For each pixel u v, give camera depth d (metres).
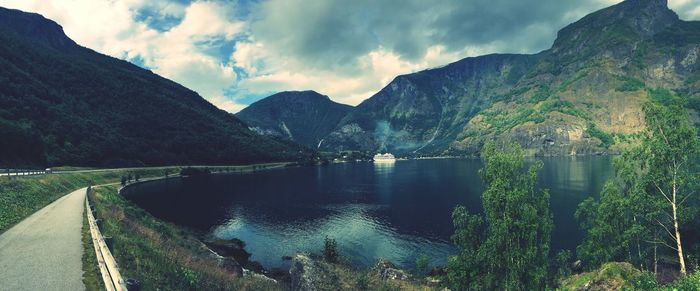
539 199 32.53
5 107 168.50
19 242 26.80
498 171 32.69
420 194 135.88
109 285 15.34
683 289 20.52
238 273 38.88
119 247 23.45
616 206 37.22
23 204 47.59
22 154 132.25
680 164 33.44
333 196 134.62
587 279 26.86
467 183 167.12
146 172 192.25
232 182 182.75
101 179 143.75
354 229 83.88
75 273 19.61
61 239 27.72
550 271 40.94
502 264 30.38
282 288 37.16
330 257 51.22
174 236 50.06
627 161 38.25
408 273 46.16
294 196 135.00
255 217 97.25
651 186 35.25
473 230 33.34
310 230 83.06
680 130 32.78
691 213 32.69
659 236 36.91
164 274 21.19
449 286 37.38
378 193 141.50
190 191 146.38
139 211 65.12
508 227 29.69
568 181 154.75
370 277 40.00
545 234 31.31
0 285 17.72
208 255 42.66
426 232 80.25
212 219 93.75
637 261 36.66
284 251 66.94
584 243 41.28
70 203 53.56
